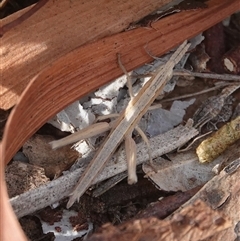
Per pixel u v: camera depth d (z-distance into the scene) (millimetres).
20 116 226
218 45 267
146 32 248
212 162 251
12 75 235
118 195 247
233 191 235
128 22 246
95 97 250
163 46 254
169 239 222
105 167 244
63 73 237
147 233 222
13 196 237
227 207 233
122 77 251
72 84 241
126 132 244
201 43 265
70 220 241
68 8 239
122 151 246
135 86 255
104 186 245
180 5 251
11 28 233
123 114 244
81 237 240
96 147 247
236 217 232
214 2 256
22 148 245
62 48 239
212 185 237
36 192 236
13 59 235
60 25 239
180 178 248
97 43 240
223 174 237
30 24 236
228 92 262
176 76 261
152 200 249
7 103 235
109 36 243
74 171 241
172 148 251
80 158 245
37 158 245
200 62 264
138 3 246
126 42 246
